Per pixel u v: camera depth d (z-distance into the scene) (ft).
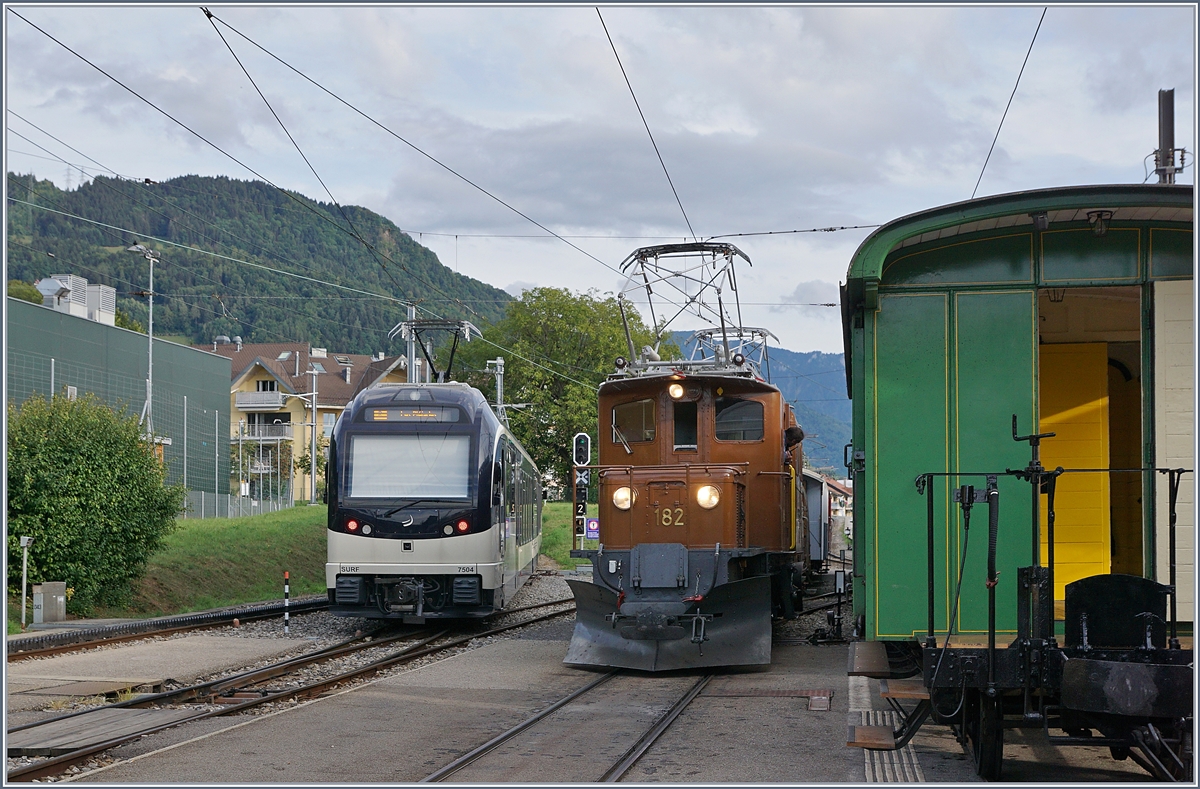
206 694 38.63
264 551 101.76
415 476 58.65
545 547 149.89
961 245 33.63
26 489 66.74
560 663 48.26
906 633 33.06
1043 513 33.78
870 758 27.86
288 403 267.80
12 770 25.75
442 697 38.09
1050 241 33.22
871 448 33.60
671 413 49.62
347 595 57.93
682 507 45.44
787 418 56.44
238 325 431.43
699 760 27.76
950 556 33.04
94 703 36.91
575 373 201.36
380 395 60.39
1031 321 33.17
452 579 58.34
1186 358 32.09
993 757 24.99
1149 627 24.20
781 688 39.68
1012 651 24.31
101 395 129.39
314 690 39.65
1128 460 44.29
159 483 76.07
